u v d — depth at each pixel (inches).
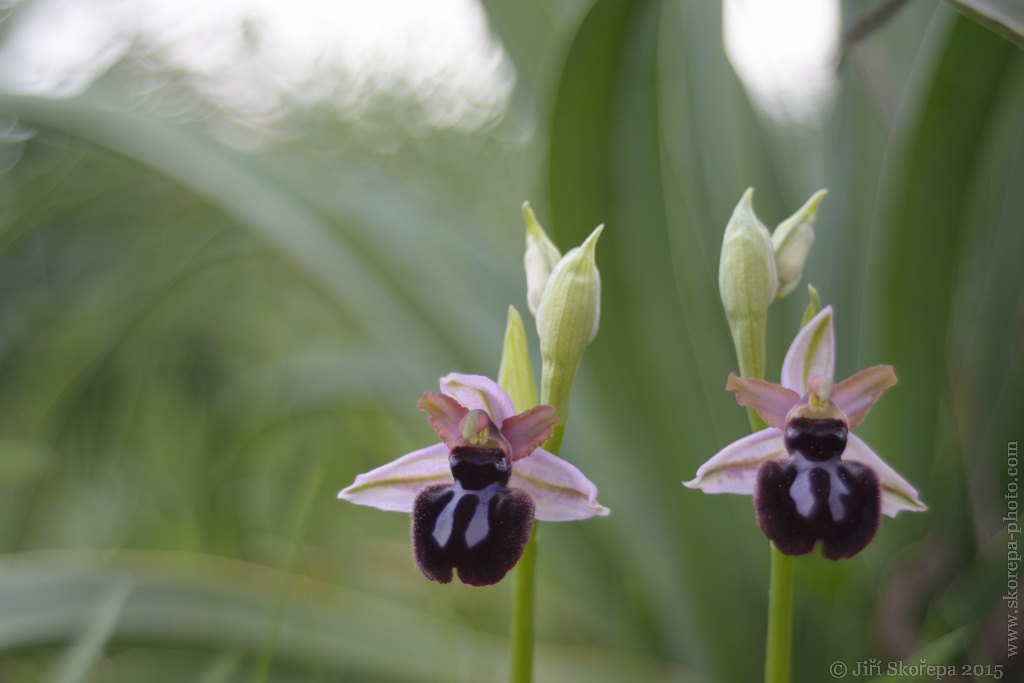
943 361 11.4
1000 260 12.2
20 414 17.1
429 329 12.9
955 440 11.4
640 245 11.7
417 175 19.8
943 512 11.8
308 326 21.3
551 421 9.2
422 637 11.6
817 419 9.3
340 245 13.1
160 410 16.8
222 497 14.6
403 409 15.2
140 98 18.5
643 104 11.3
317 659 11.0
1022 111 11.9
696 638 11.8
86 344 17.5
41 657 11.9
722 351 12.6
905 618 11.3
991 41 10.3
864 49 12.0
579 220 11.5
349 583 13.7
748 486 9.4
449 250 13.9
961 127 10.7
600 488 12.4
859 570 11.6
